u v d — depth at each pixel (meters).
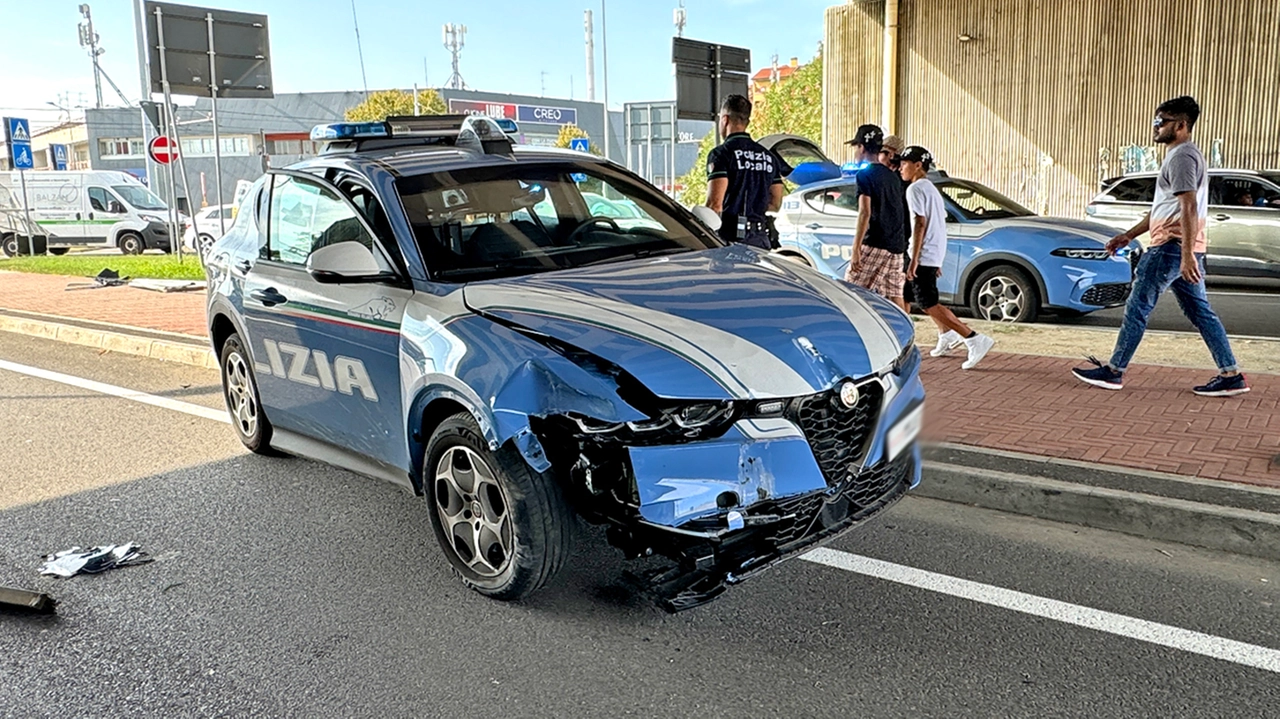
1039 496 4.58
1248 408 5.73
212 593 4.10
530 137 62.97
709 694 3.17
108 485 5.62
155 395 8.02
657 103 17.17
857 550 4.27
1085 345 8.02
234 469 5.85
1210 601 3.68
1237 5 17.47
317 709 3.18
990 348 7.50
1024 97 19.92
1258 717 2.91
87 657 3.59
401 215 4.38
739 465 3.29
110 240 26.88
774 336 3.52
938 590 3.86
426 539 4.64
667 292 3.85
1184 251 5.78
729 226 6.74
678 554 3.26
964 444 5.25
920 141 21.38
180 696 3.30
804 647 3.45
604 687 3.24
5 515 5.19
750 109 6.79
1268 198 12.62
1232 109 17.83
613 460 3.35
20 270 19.20
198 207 53.69
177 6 13.34
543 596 3.95
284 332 5.04
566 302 3.73
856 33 22.12
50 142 68.31
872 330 3.81
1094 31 18.91
